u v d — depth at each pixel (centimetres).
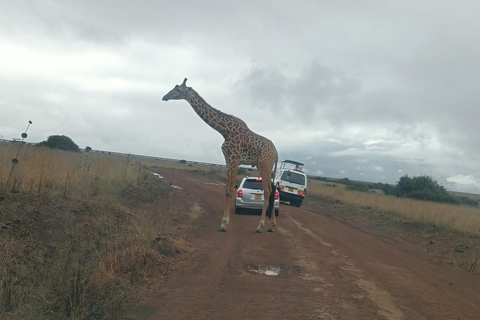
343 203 2914
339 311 701
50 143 4459
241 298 740
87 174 1502
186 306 688
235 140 1488
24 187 1085
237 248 1157
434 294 851
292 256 1097
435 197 4000
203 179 4316
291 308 701
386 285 887
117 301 639
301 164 2762
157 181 2691
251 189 1906
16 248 739
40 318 559
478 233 1794
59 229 929
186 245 1132
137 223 1191
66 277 655
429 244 1595
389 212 2375
